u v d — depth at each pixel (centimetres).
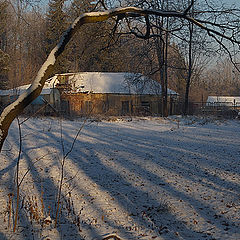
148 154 1075
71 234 435
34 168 849
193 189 664
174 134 1666
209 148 1175
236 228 448
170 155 1055
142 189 670
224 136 1559
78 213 526
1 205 547
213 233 434
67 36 449
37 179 739
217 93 6762
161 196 620
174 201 588
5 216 497
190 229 453
